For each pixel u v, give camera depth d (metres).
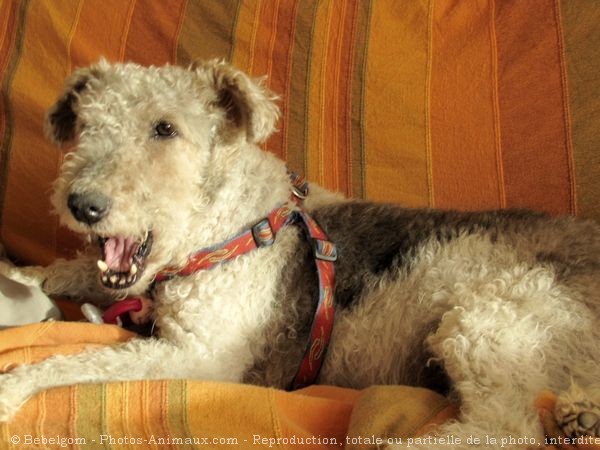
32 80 1.08
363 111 1.04
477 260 0.84
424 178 1.01
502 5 1.02
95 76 0.86
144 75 0.84
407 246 0.87
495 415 0.73
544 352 0.77
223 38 1.09
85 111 0.82
